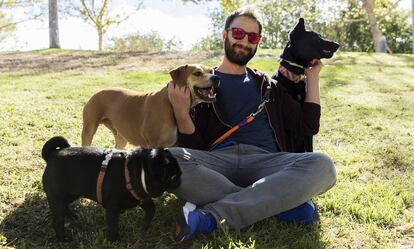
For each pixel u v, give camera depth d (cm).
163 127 399
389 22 2770
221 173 336
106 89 452
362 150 526
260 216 304
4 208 344
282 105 375
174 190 317
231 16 373
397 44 2795
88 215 338
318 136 582
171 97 360
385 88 873
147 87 827
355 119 660
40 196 369
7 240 302
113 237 295
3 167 423
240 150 348
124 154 295
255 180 336
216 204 301
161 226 324
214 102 361
